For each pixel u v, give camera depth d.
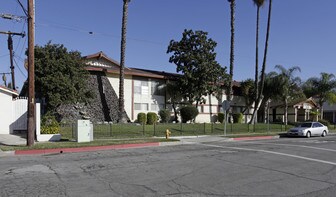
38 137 20.16
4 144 18.05
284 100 44.00
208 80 36.25
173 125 30.92
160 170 10.93
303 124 31.19
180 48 36.44
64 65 25.20
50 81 24.20
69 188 8.30
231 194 8.05
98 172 10.45
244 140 25.20
